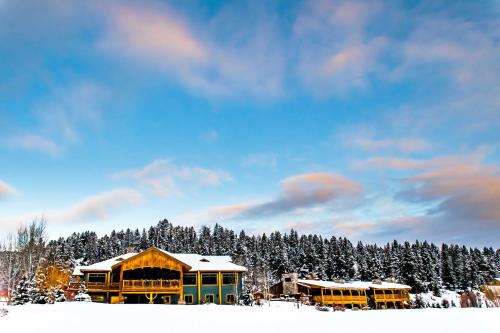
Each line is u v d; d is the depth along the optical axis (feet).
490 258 476.54
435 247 453.17
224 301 172.86
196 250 423.64
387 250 427.33
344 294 227.81
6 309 85.56
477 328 71.56
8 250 188.44
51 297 126.62
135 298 166.20
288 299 223.10
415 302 269.03
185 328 66.54
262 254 409.90
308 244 472.85
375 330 67.97
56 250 302.66
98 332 60.70
